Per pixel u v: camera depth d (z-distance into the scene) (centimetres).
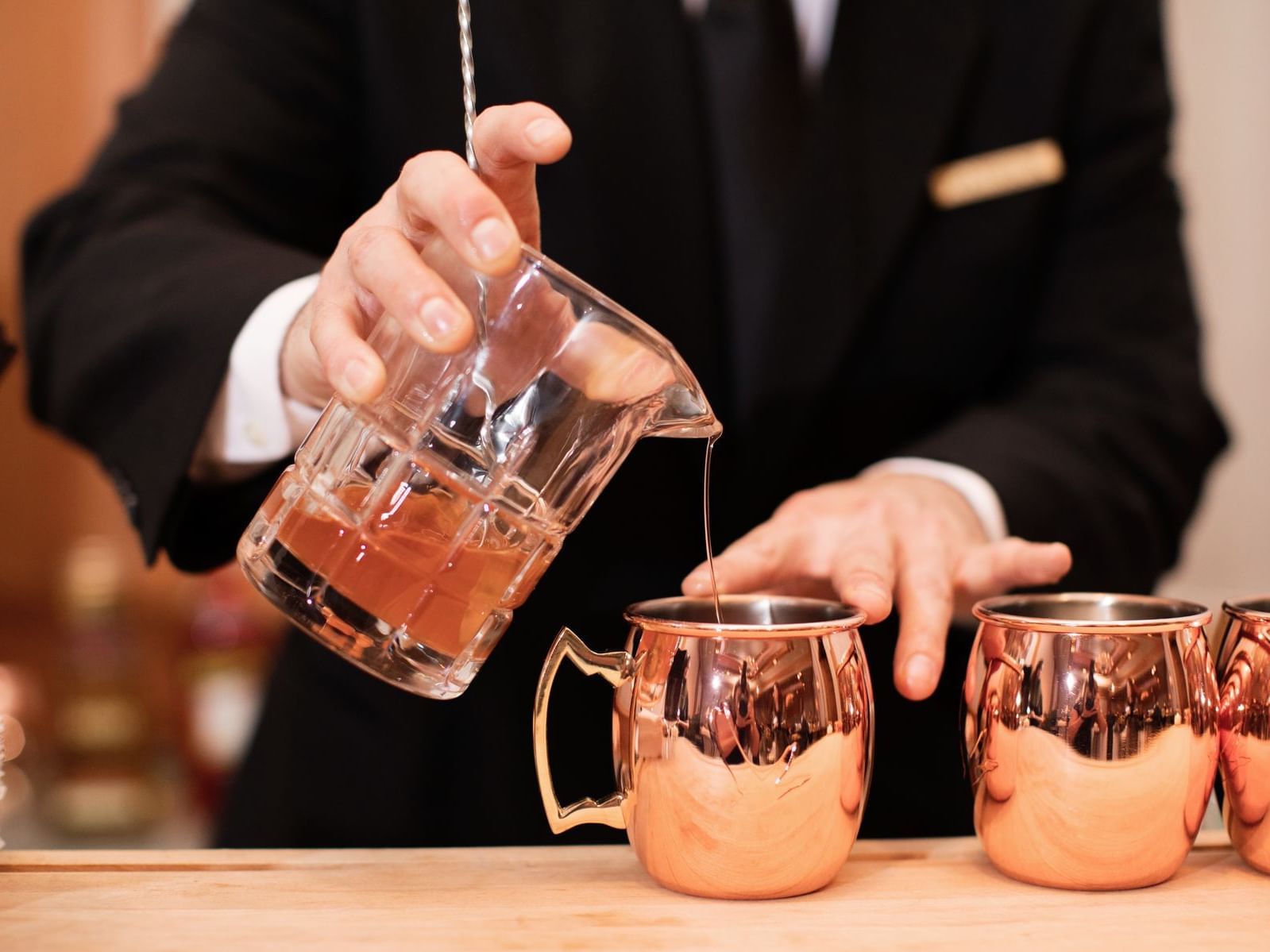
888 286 106
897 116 103
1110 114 110
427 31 100
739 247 105
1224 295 171
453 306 50
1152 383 107
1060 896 59
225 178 97
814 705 57
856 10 103
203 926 55
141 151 96
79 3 160
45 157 162
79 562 147
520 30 100
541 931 54
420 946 53
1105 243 112
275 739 107
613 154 100
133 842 146
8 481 165
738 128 104
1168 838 58
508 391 53
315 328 56
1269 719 59
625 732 59
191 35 103
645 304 102
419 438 53
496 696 102
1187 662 58
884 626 102
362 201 108
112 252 89
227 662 147
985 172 106
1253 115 167
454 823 103
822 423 107
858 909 57
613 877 61
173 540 83
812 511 79
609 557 102
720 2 103
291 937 53
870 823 102
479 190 50
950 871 62
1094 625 57
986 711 60
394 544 54
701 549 105
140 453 80
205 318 78
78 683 147
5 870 62
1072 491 95
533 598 102
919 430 110
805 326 102
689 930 54
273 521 57
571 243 101
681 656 57
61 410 87
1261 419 173
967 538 80
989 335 110
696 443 103
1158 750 57
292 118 101
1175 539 108
